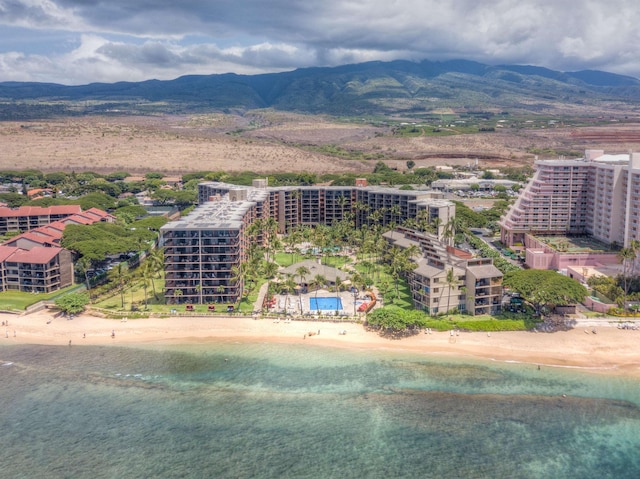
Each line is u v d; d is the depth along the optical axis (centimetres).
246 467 10644
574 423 12056
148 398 13100
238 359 15062
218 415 12400
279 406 12738
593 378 14000
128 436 11625
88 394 13300
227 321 17338
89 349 15775
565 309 17450
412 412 12481
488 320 16788
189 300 18850
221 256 18575
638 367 14550
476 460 10838
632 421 12119
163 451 11138
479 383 13712
